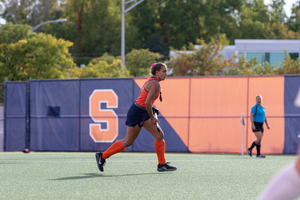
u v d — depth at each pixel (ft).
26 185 37.96
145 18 502.79
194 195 32.14
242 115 96.27
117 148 47.65
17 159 73.67
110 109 109.19
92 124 110.01
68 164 61.31
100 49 456.45
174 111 105.50
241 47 248.32
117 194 32.63
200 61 189.78
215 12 483.92
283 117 100.73
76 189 35.35
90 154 94.27
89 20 458.09
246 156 91.20
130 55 312.29
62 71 196.54
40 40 186.60
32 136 112.98
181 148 104.63
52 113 112.06
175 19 497.46
